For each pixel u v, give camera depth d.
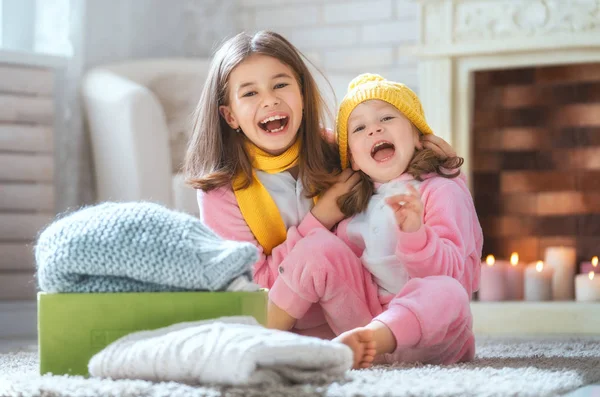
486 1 3.30
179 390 1.24
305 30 4.31
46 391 1.29
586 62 3.25
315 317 1.89
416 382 1.35
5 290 3.57
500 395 1.25
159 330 1.44
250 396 1.23
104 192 3.56
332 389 1.25
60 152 3.73
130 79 3.78
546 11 3.23
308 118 2.04
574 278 3.34
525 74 3.44
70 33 3.72
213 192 2.01
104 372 1.43
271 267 1.96
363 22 4.21
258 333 1.33
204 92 2.06
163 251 1.49
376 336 1.59
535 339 2.65
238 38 2.04
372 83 1.97
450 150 1.97
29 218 3.62
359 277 1.83
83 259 1.49
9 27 3.77
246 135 2.01
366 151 1.92
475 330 3.15
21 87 3.60
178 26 4.26
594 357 1.89
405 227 1.70
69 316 1.49
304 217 1.98
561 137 3.42
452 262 1.77
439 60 3.38
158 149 3.37
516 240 3.47
